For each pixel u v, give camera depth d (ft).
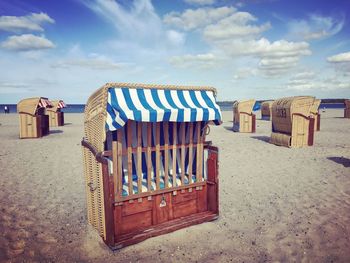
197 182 15.87
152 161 16.11
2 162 31.55
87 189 15.97
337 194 20.56
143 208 14.25
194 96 14.93
